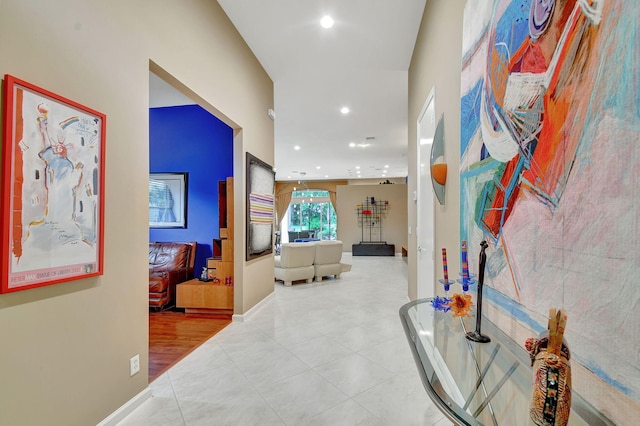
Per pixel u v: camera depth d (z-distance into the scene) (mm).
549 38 832
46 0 1300
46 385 1286
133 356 1764
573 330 728
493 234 1187
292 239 11375
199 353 2508
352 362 2328
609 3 623
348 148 8023
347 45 3412
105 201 1589
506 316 1074
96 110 1535
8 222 1149
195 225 4641
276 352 2520
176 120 4703
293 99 4875
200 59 2502
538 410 630
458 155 1741
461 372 1006
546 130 846
